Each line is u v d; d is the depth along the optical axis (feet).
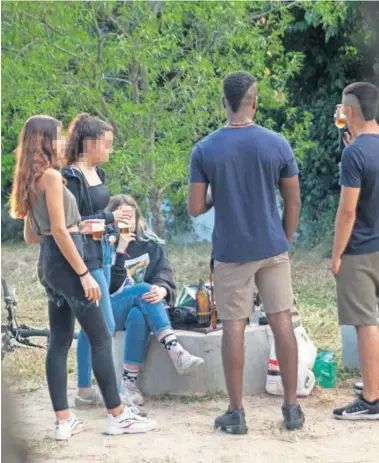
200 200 38.70
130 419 38.91
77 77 70.03
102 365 38.11
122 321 44.34
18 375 48.60
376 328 40.27
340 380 47.24
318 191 102.17
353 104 39.78
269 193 38.01
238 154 37.70
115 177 71.10
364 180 39.27
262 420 40.63
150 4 71.56
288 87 101.50
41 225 36.37
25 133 35.88
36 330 52.37
